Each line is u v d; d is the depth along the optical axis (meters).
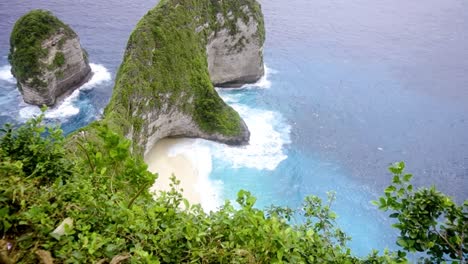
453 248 6.14
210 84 51.69
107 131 7.26
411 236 6.40
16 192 6.29
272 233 5.91
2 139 7.76
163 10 48.12
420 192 6.55
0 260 4.95
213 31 56.94
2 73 61.66
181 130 50.00
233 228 6.42
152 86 43.22
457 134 57.34
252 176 45.94
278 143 52.56
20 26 52.69
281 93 64.69
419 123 59.41
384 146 53.84
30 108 54.56
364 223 40.91
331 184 46.28
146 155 45.44
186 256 6.02
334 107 61.94
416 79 71.81
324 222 8.40
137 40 43.66
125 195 7.47
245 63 63.50
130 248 5.98
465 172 49.84
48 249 5.56
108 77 63.47
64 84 57.75
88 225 6.04
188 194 41.53
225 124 50.34
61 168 7.50
